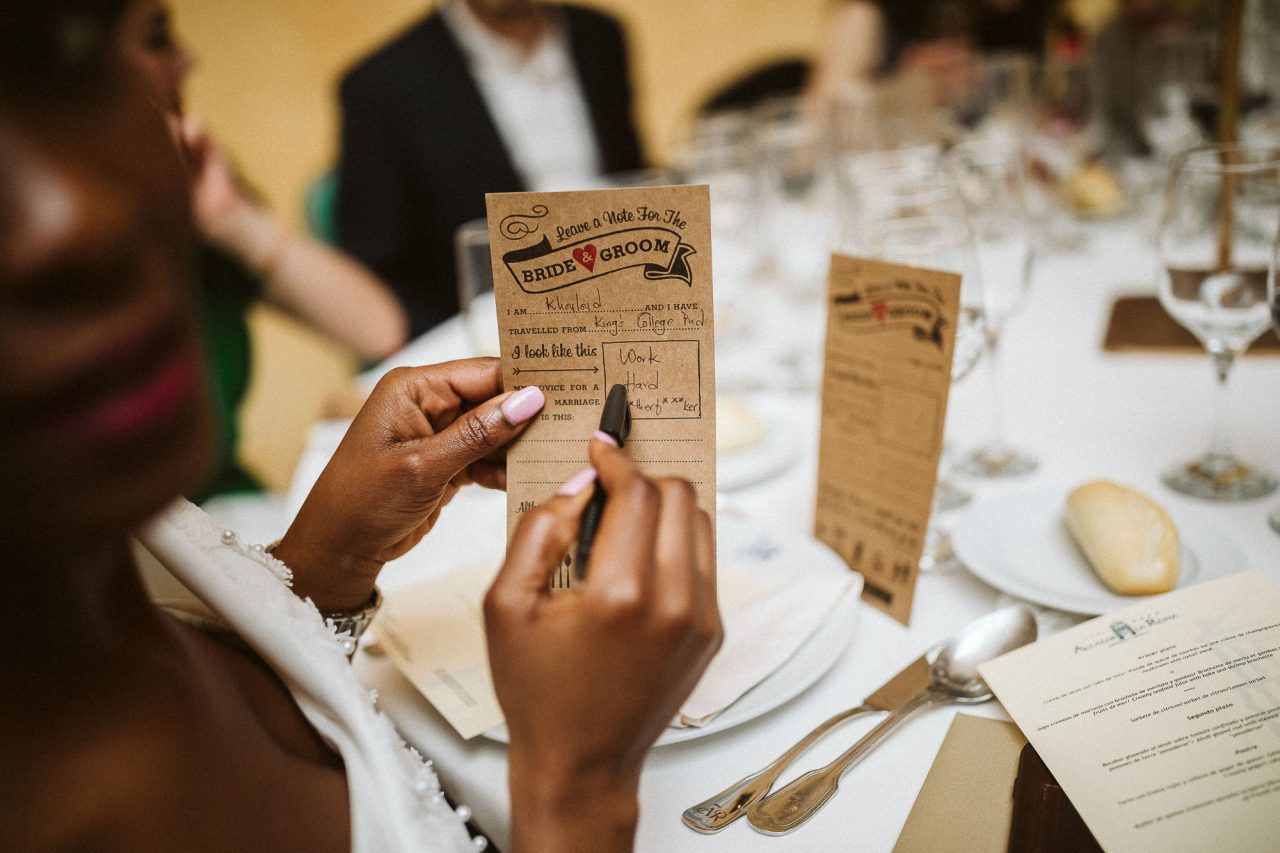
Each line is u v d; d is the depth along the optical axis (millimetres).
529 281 559
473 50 2594
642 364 558
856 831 527
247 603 541
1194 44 1777
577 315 559
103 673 416
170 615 544
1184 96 1803
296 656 528
